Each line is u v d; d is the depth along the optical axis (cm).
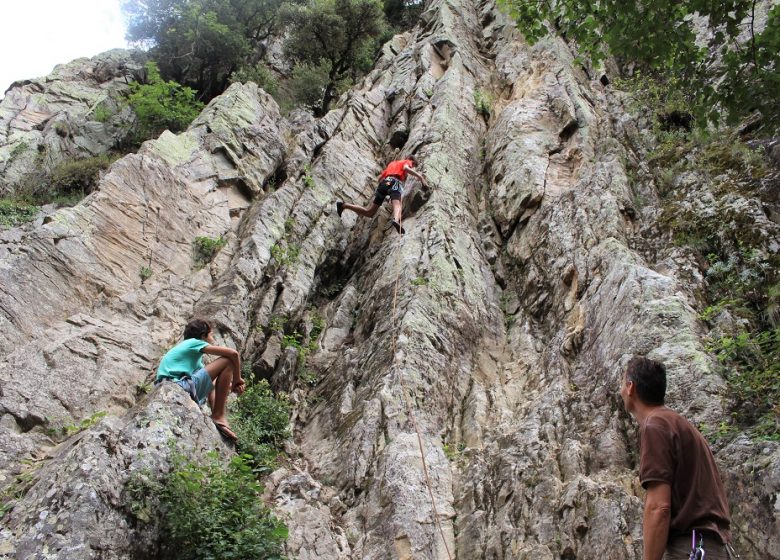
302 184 1327
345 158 1436
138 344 923
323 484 801
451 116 1437
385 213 1303
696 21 1546
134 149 1642
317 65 2166
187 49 2050
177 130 1658
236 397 910
